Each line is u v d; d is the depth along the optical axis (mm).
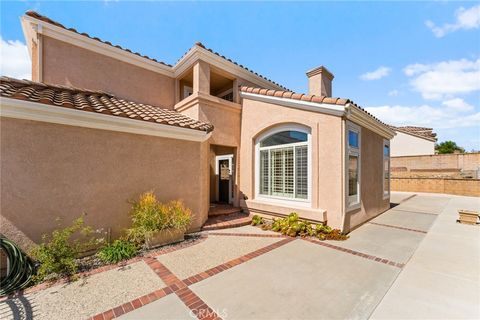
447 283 4754
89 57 10172
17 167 5285
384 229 9266
